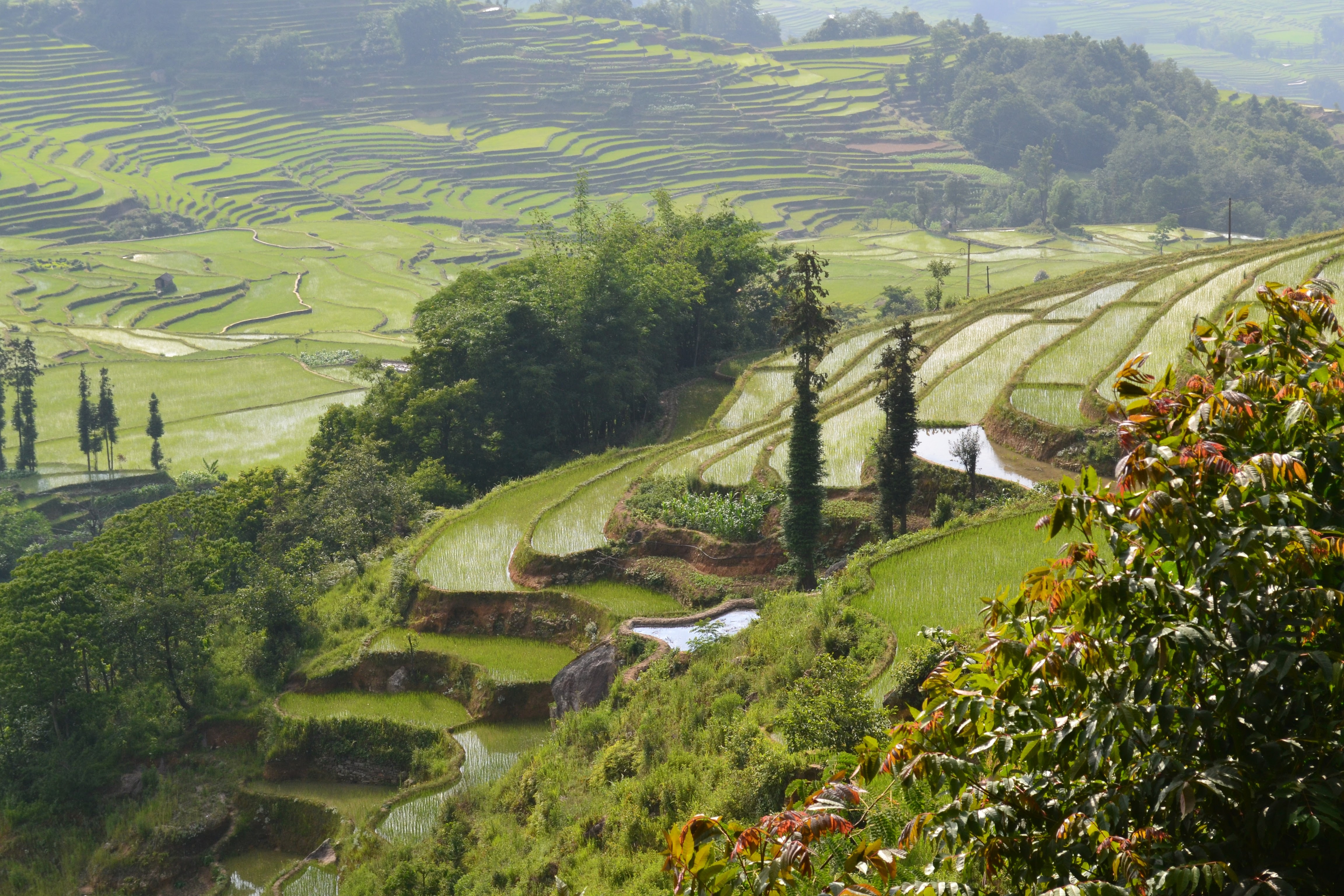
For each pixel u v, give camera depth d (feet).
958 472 142.82
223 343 462.19
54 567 147.64
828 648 93.76
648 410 238.89
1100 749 24.99
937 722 28.14
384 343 449.89
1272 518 25.11
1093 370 166.50
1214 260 209.46
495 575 147.02
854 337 229.86
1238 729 24.23
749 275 297.94
